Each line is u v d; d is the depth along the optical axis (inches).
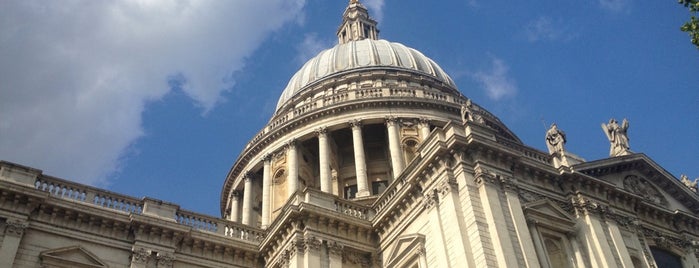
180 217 1489.9
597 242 1318.9
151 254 1374.3
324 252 1386.6
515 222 1227.2
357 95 2378.2
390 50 2832.2
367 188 2052.2
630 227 1453.0
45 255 1270.9
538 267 1173.1
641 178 1637.6
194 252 1444.4
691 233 1606.8
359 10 3486.7
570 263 1285.7
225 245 1473.9
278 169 2278.5
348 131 2314.2
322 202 1466.5
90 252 1327.5
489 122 2477.9
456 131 1343.5
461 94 2768.2
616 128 1747.0
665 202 1637.6
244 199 2326.5
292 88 2790.4
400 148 2155.5
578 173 1428.4
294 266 1350.9
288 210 1406.3
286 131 2331.4
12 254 1231.5
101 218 1371.8
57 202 1339.8
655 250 1508.4
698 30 877.2
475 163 1304.1
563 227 1330.0
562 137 1546.5
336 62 2780.5
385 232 1461.6
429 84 2667.3
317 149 2369.6
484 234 1185.4
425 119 2266.2
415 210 1380.4
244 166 2443.4
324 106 2303.2
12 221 1269.7
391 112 2273.6
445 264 1215.6
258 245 1510.8
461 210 1248.2
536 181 1386.6
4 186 1284.4
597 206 1413.6
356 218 1466.5
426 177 1371.8
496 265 1143.6
